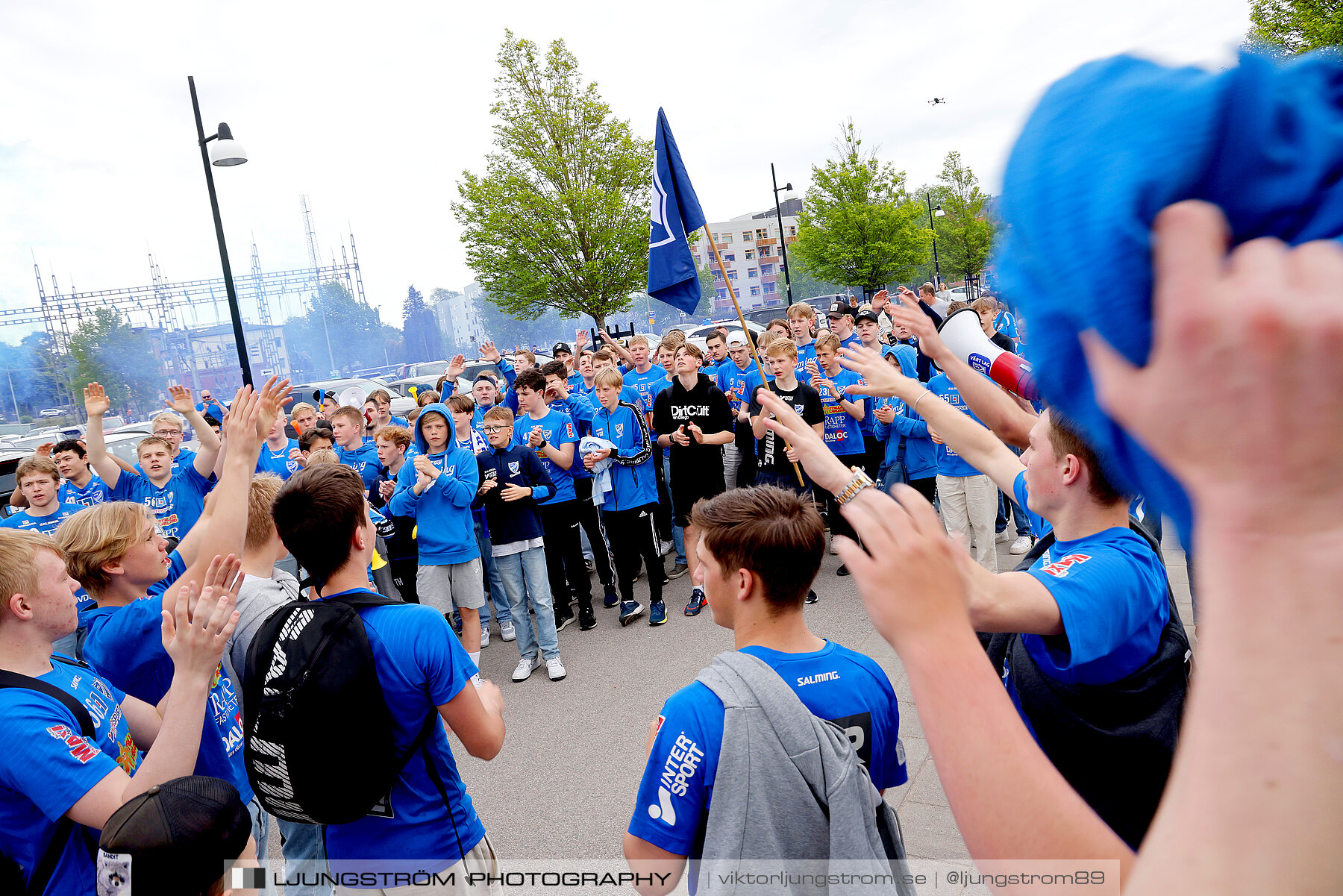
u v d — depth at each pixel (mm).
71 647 4566
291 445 7141
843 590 6086
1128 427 322
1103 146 301
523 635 5352
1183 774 361
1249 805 327
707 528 1807
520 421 6387
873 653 4871
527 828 3594
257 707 1904
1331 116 282
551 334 107375
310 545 2074
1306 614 299
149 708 2395
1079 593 1448
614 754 4191
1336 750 308
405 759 1980
